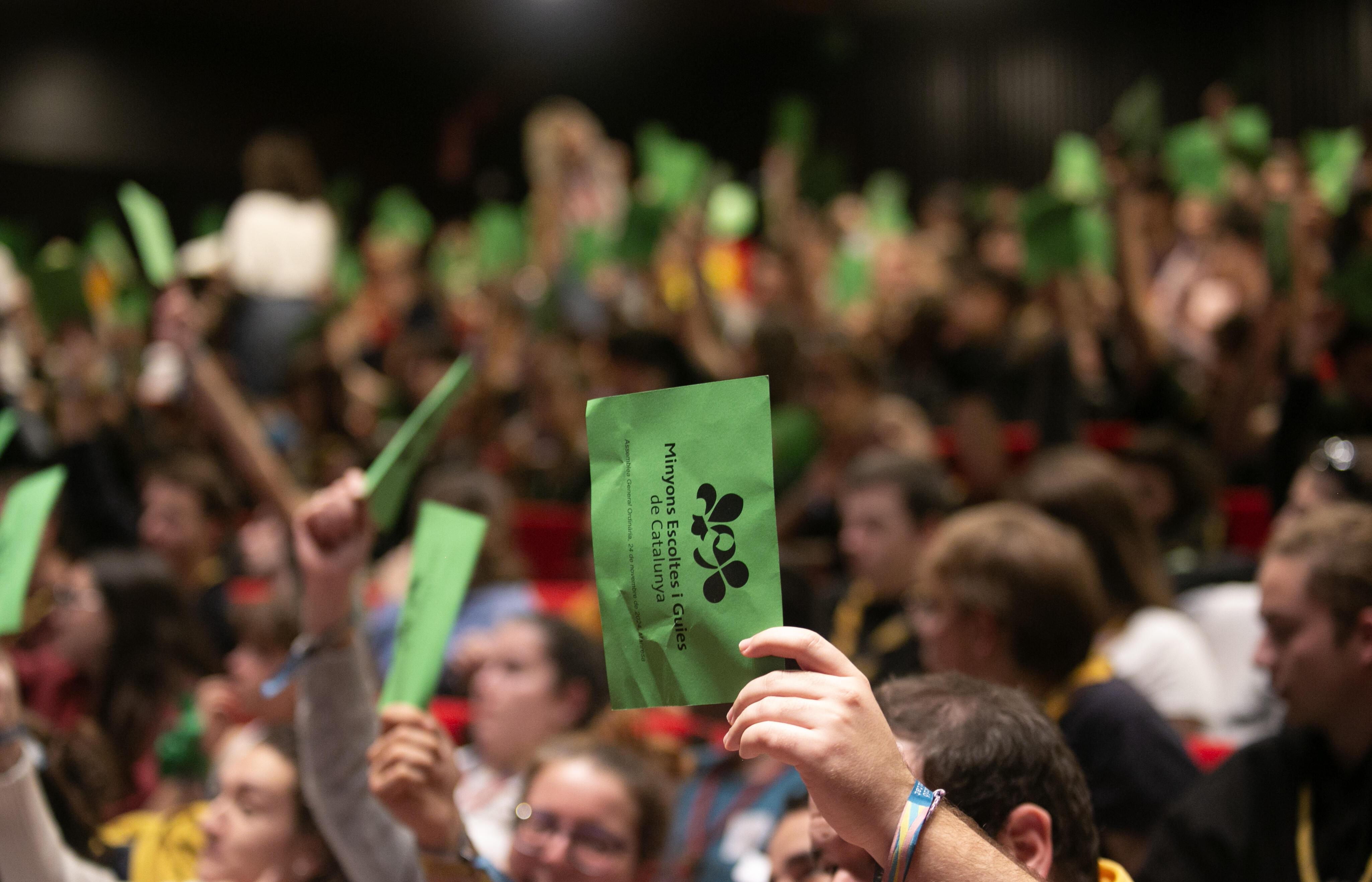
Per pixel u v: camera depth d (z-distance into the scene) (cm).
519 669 279
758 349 570
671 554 119
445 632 175
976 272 597
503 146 1419
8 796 176
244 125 1352
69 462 503
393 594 416
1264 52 1025
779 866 191
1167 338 583
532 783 216
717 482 119
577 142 871
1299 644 192
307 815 206
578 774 211
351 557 186
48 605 319
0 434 237
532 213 885
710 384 120
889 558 328
